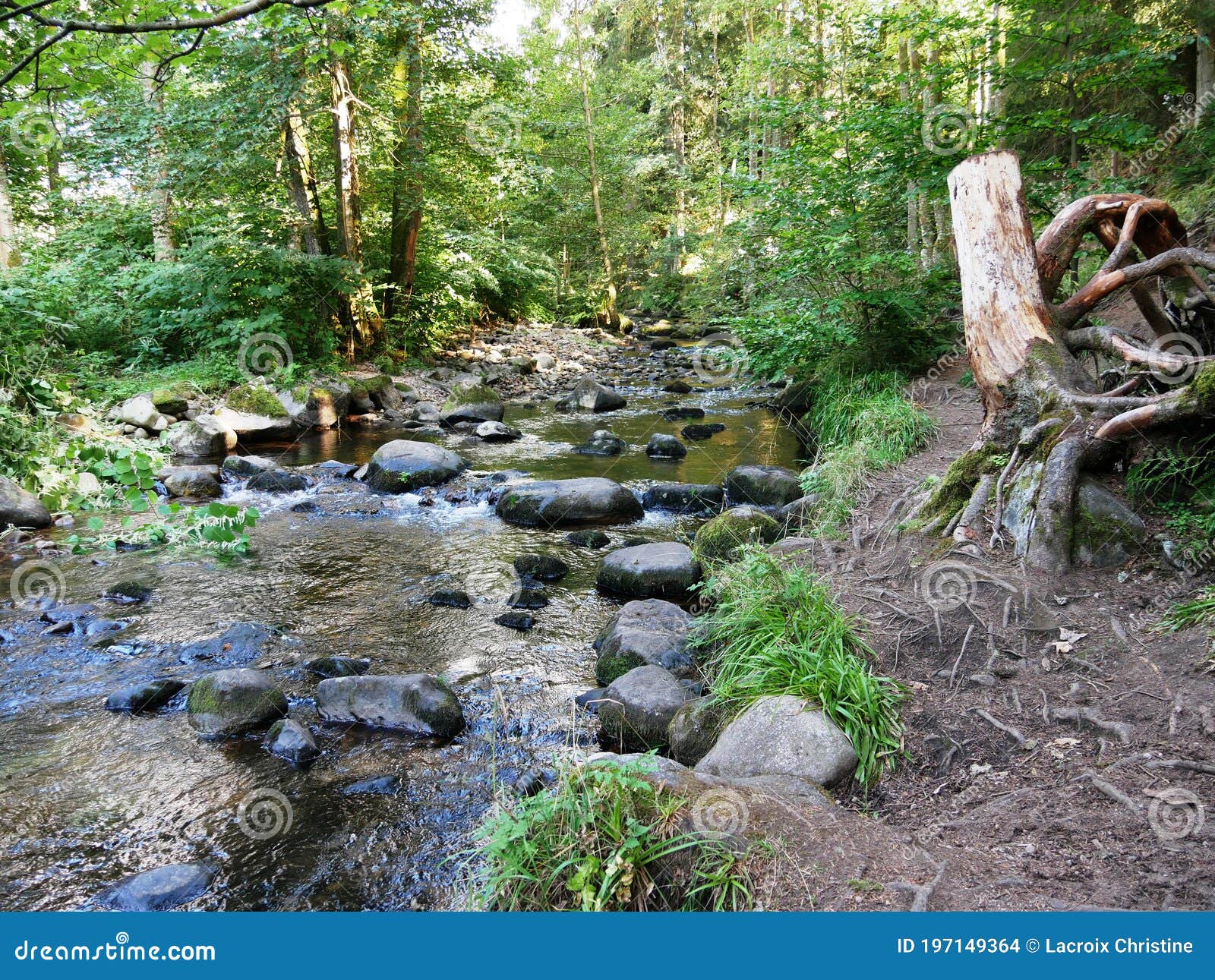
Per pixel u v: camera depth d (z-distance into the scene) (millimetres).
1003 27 8883
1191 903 2322
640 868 2541
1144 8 10891
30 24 2982
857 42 13391
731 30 28656
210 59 10852
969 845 2699
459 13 14695
